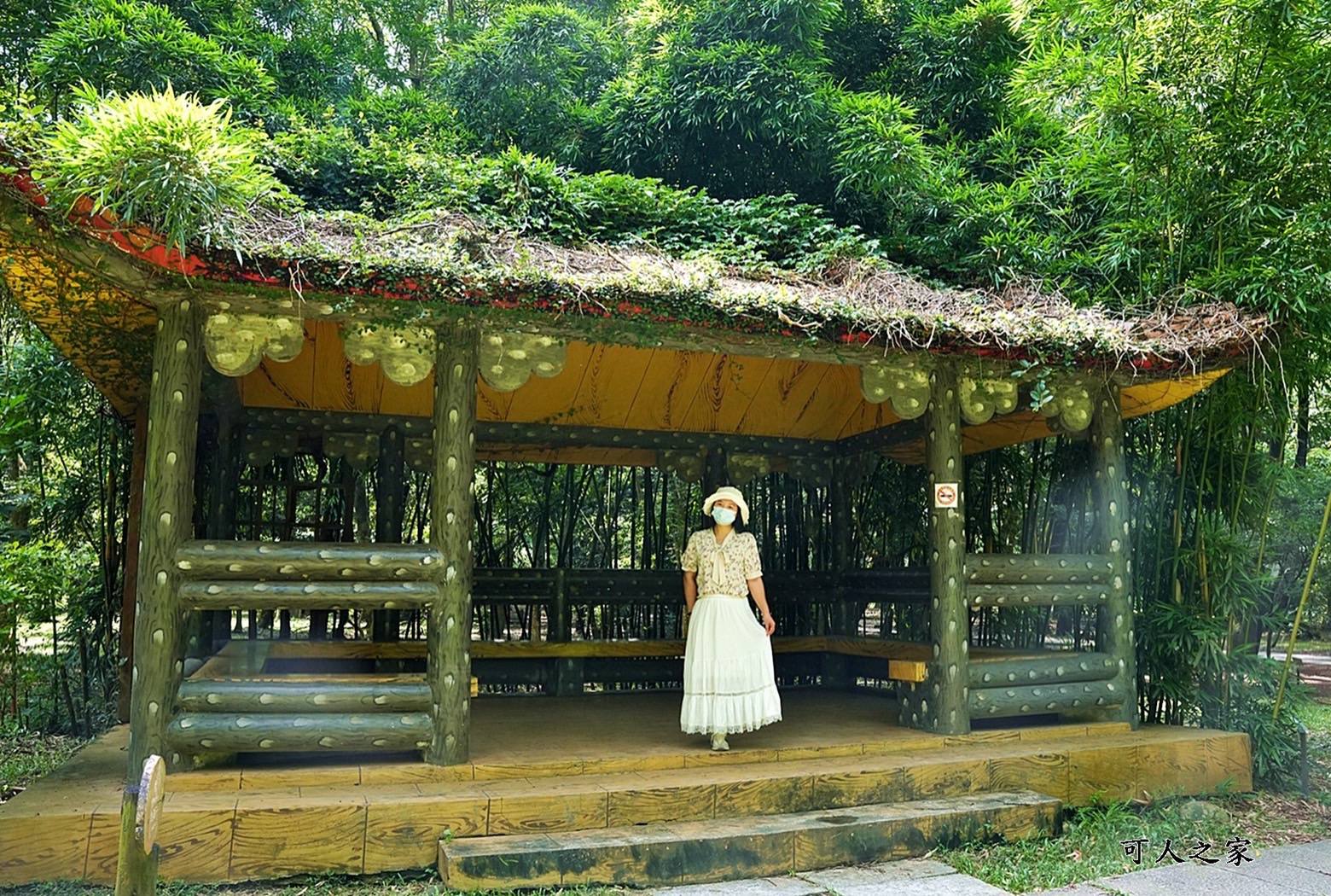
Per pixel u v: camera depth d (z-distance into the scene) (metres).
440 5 12.78
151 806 2.10
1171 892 3.49
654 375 6.01
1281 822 4.53
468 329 3.94
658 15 8.28
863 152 6.68
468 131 8.36
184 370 3.58
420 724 3.75
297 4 9.59
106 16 6.86
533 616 6.71
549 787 3.68
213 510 5.30
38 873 3.07
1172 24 4.77
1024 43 7.70
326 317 3.77
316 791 3.51
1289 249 4.68
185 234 3.15
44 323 4.13
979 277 6.82
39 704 6.52
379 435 5.76
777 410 6.52
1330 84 4.54
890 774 4.09
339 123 8.08
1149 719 5.47
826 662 6.72
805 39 7.59
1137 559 5.57
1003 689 4.79
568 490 6.82
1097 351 4.54
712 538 4.47
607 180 6.68
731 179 7.84
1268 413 5.29
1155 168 5.12
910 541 6.90
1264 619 5.49
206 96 7.02
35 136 3.03
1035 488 6.17
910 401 4.66
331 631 6.67
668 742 4.41
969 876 3.57
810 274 5.07
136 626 3.51
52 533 6.67
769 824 3.66
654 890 3.35
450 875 3.18
